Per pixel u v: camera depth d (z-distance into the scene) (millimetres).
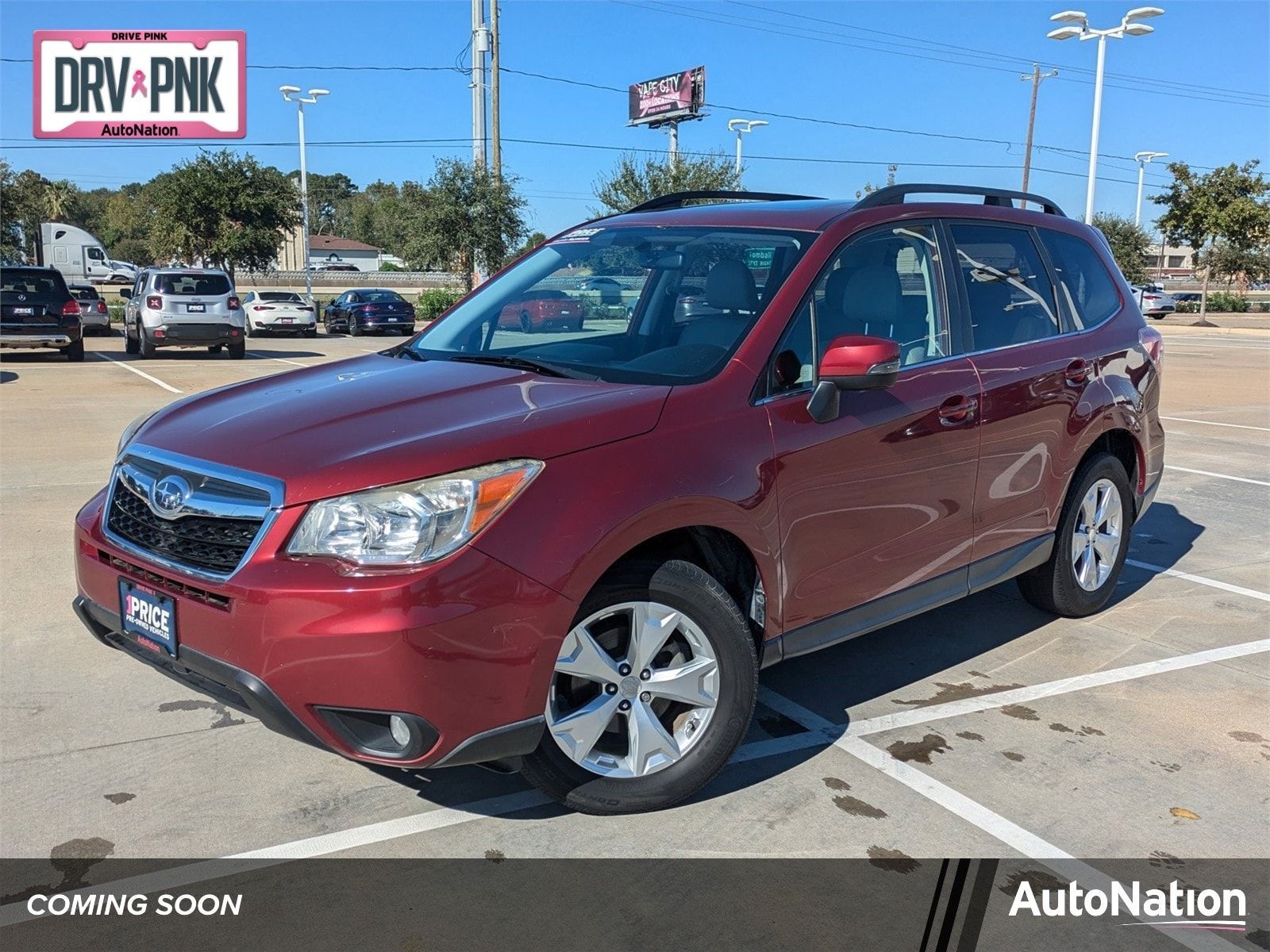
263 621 2586
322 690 2570
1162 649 4590
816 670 4309
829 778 3352
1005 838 3021
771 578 3230
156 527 2918
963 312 4059
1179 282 79562
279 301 30266
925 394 3734
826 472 3354
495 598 2611
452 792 3236
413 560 2568
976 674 4270
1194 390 15516
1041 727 3766
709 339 3414
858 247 3740
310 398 3262
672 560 2992
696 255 3785
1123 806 3211
